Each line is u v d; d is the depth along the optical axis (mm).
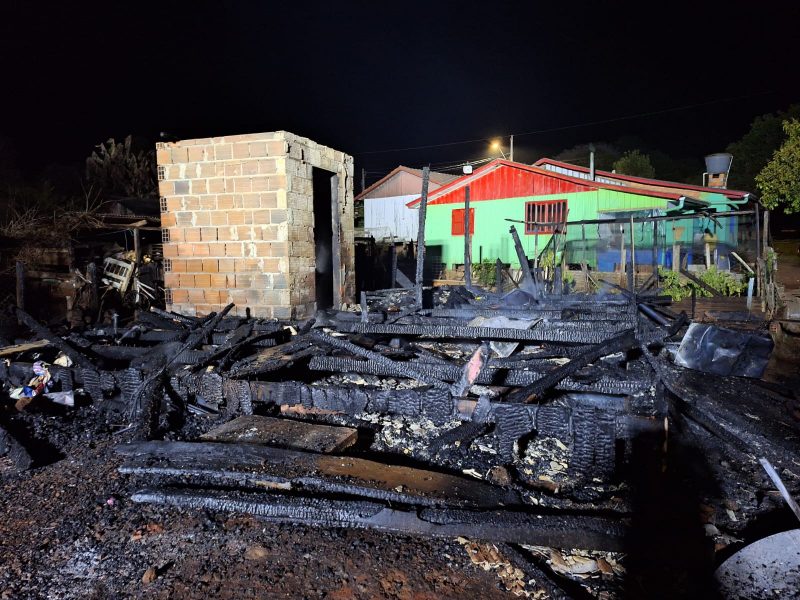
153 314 6305
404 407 3773
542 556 2381
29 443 3754
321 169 7543
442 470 3254
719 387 4109
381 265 17188
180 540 2537
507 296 7719
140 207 15492
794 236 27812
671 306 7805
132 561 2398
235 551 2436
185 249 6980
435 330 5102
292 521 2646
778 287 9648
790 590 2074
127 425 4094
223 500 2760
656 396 3471
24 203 11727
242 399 4039
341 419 4066
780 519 2689
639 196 15789
